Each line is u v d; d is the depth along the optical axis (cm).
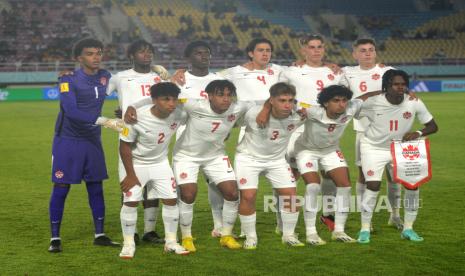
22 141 1510
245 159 612
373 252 572
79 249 599
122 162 584
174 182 590
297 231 674
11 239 638
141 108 566
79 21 3916
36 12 3897
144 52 641
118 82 657
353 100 619
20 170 1098
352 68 762
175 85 559
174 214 588
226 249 595
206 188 924
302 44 750
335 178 625
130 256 564
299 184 954
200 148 601
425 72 3697
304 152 634
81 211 775
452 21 4356
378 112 614
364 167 629
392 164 622
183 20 4081
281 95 567
